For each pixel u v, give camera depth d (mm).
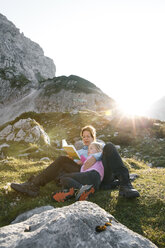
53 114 45906
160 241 3293
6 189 5465
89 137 5781
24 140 17547
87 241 2389
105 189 5262
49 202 4688
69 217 2633
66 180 4738
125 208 4223
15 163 9344
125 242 2424
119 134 28172
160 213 3996
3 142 18172
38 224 2740
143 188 5328
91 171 4730
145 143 24594
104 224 2680
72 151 5234
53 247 2283
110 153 4629
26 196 5145
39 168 8320
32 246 2283
